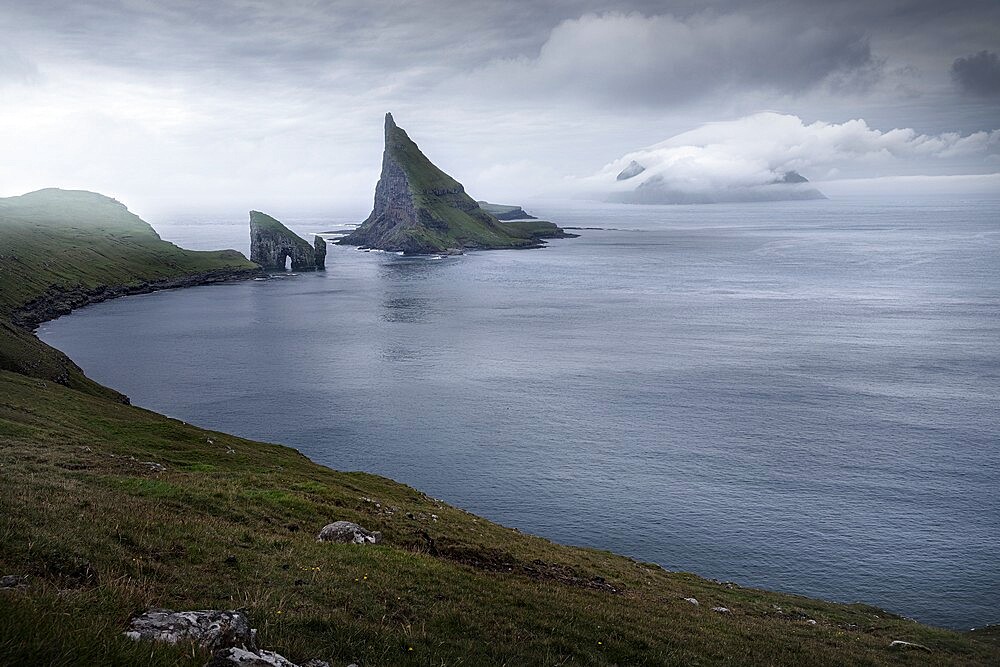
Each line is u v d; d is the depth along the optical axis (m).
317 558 23.53
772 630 31.62
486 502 81.75
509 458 96.31
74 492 25.22
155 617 12.72
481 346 175.75
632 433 106.50
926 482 87.12
